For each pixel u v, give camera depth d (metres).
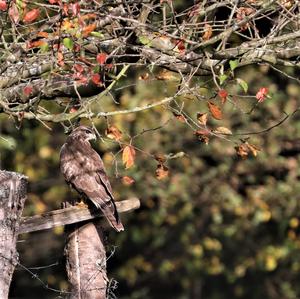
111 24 12.08
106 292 12.05
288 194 24.27
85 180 13.52
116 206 12.62
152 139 22.48
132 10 12.53
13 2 11.39
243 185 24.45
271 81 22.95
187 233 24.81
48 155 21.72
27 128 21.45
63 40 10.85
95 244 11.95
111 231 24.58
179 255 25.56
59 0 11.08
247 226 24.73
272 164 24.02
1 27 12.28
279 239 25.30
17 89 12.27
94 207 12.59
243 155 12.05
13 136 21.39
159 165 12.04
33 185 22.28
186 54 11.91
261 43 11.99
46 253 22.62
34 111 11.98
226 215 25.05
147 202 23.53
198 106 21.62
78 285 11.80
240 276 26.16
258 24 13.83
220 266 25.33
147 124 21.97
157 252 25.69
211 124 22.53
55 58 11.43
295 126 23.58
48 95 12.40
